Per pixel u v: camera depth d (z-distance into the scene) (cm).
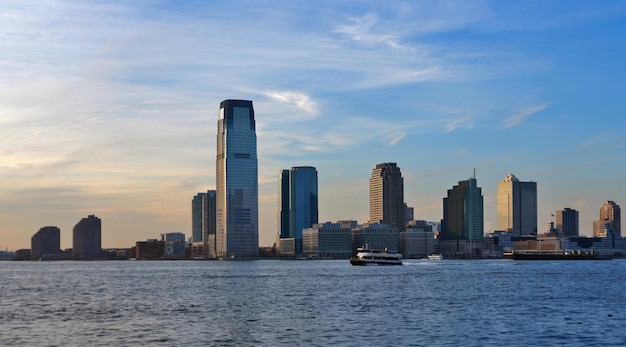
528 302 17262
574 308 15700
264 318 13925
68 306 17125
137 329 12406
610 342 10800
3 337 11606
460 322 13150
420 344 10650
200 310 15638
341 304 16850
